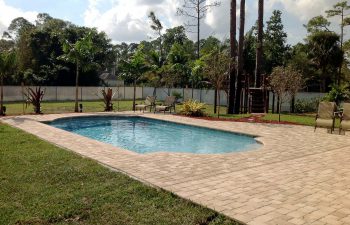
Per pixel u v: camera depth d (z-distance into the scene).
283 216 4.25
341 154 8.40
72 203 4.57
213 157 7.77
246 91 20.98
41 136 10.45
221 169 6.64
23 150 8.12
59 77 39.25
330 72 37.28
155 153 8.11
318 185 5.66
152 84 34.94
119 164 6.87
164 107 18.94
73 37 42.78
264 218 4.17
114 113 18.48
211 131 13.58
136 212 4.35
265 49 41.69
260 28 22.44
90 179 5.72
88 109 22.22
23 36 42.97
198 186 5.46
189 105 18.17
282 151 8.72
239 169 6.68
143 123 16.98
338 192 5.28
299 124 14.79
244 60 34.47
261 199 4.88
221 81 18.44
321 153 8.51
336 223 4.05
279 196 5.04
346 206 4.65
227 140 12.54
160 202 4.70
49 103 28.06
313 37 36.62
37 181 5.56
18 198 4.75
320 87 38.12
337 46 36.34
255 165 7.05
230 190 5.29
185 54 32.38
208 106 26.44
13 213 4.21
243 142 11.95
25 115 16.89
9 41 60.84
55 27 48.53
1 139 9.70
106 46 52.03
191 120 15.89
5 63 16.59
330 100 21.58
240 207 4.54
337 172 6.57
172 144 11.91
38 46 41.53
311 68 36.81
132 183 5.54
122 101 32.16
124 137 13.36
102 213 4.29
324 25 37.94
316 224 4.01
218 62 18.48
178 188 5.33
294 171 6.61
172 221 4.08
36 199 4.71
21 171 6.15
